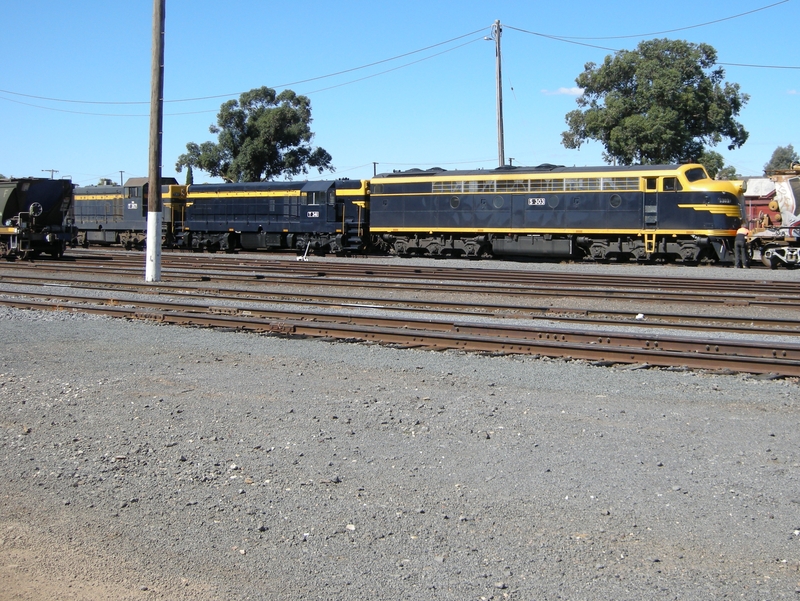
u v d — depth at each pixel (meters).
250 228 42.81
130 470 6.61
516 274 25.73
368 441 7.43
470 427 7.88
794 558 5.05
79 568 4.91
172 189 46.12
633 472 6.59
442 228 36.88
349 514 5.74
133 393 9.19
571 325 14.66
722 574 4.83
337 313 14.94
